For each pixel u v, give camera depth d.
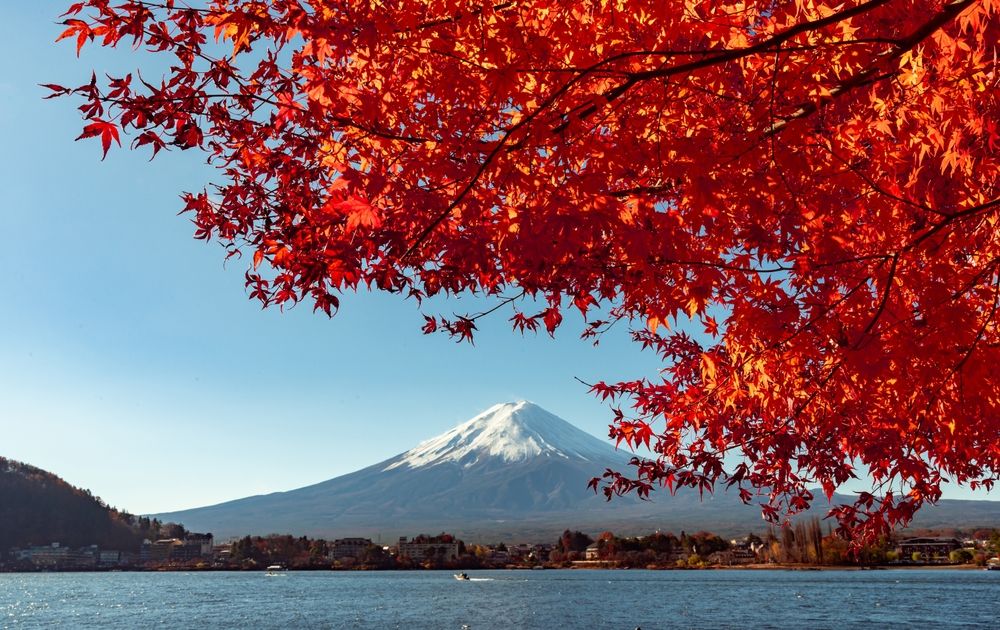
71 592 141.00
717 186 3.92
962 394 4.70
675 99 4.16
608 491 6.43
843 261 4.33
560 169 4.23
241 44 4.24
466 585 158.00
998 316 4.93
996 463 6.41
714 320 6.29
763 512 7.03
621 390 6.70
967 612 73.75
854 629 59.38
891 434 5.70
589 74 3.88
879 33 4.52
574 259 4.63
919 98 4.36
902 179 4.73
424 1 4.08
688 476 6.12
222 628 69.38
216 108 4.61
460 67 4.23
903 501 6.05
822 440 6.14
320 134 4.85
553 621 72.31
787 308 4.80
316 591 139.00
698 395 6.37
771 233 4.55
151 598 119.69
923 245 4.39
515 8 4.04
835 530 6.47
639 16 3.87
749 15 4.15
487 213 4.61
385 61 4.29
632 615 77.75
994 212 4.64
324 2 4.17
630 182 4.46
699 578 186.88
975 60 4.18
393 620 76.75
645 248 4.02
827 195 4.32
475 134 4.42
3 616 85.06
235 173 5.30
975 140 4.49
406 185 4.64
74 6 4.14
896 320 4.57
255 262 5.06
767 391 5.85
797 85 3.97
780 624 65.19
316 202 5.41
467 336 5.58
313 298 4.90
